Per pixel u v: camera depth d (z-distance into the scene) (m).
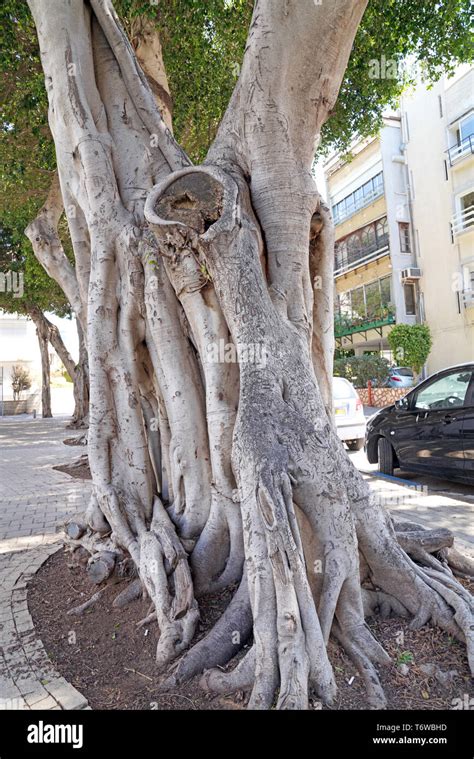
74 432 18.61
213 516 3.58
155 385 4.29
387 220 23.88
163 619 3.10
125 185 4.16
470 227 20.12
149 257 3.76
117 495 3.99
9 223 12.84
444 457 7.02
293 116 3.47
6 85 7.90
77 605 3.79
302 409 2.91
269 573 2.55
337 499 2.84
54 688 2.76
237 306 3.02
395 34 7.45
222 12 6.99
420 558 3.56
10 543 5.66
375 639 2.80
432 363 22.75
